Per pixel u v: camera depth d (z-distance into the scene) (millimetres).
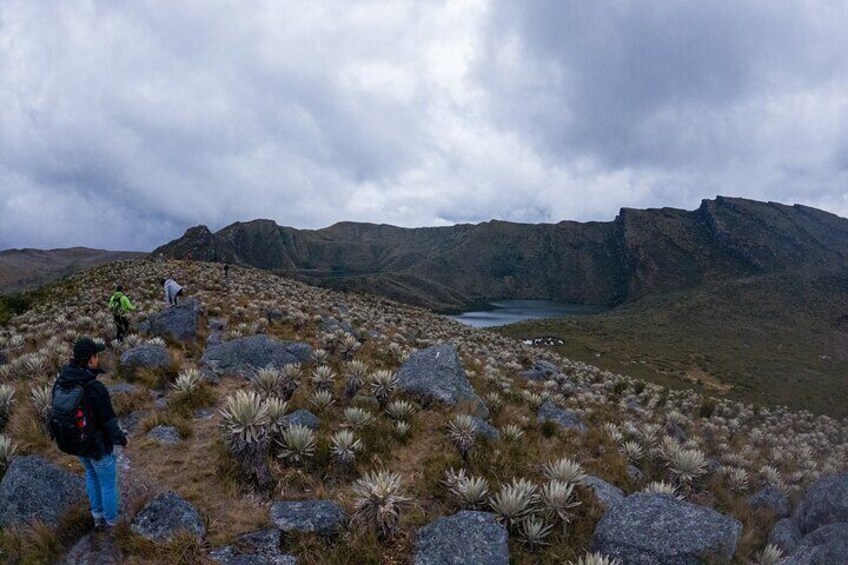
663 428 17719
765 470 13242
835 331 158875
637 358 90312
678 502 6914
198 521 5793
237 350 12562
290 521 6031
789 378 85125
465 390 12500
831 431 31250
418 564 5680
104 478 5383
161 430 8055
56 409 5039
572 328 131375
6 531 5383
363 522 6086
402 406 10344
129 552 5332
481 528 6133
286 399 9906
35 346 16641
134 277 36031
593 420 16188
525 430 11812
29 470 6004
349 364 13125
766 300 192875
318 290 54219
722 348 122812
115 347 14031
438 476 7855
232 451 7078
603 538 6512
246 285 36594
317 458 7672
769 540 8344
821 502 8305
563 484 7332
